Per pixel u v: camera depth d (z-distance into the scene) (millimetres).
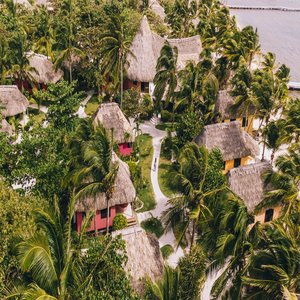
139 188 42781
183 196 31688
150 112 59281
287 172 33625
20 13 81062
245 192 37750
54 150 34656
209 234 28094
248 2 176125
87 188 32500
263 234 27344
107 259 22969
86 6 71625
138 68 64562
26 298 18672
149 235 31406
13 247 21719
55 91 40594
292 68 92125
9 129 49094
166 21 102062
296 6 169250
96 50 60969
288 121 45469
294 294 22000
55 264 20656
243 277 23812
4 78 57906
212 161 39562
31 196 30094
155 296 21312
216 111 55688
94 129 35469
